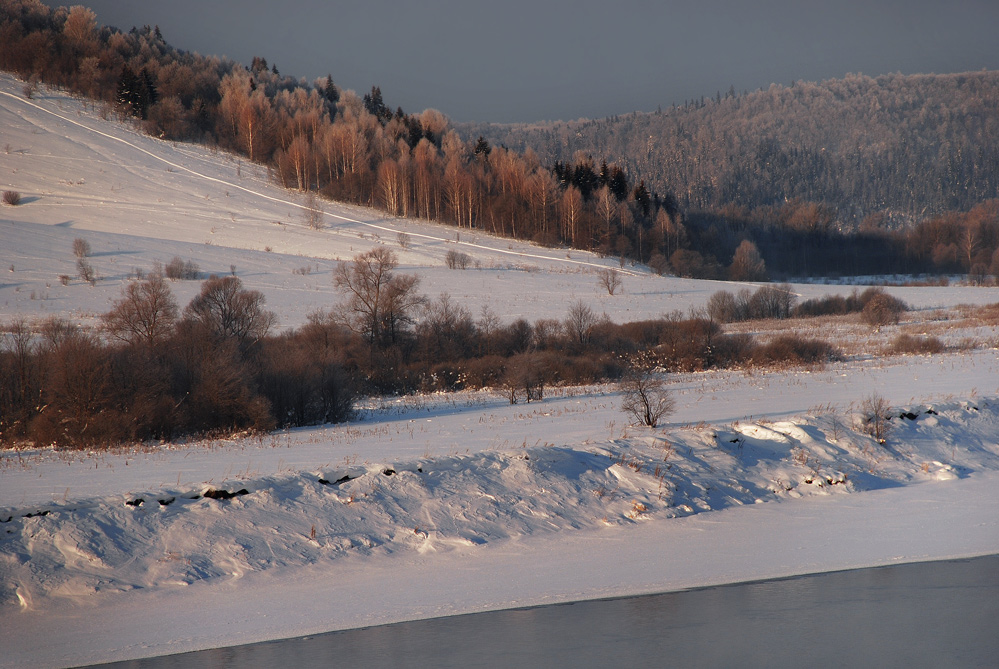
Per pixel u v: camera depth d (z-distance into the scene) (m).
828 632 8.74
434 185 126.44
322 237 102.69
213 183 127.00
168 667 8.09
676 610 9.45
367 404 31.33
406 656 8.27
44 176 117.25
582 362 36.56
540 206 115.81
